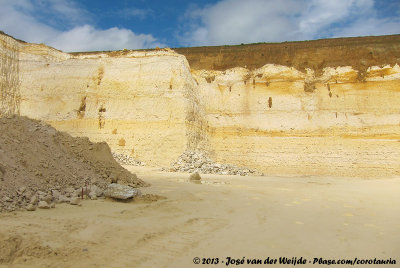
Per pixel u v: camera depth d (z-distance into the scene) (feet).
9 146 28.71
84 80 104.78
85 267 13.14
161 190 37.24
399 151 85.15
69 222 19.22
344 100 97.04
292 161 90.38
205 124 103.71
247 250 16.07
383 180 62.03
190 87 98.73
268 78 104.78
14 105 108.88
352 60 100.78
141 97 96.68
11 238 14.35
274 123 98.89
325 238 18.35
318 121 95.86
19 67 114.52
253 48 113.19
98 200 28.45
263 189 42.45
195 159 82.48
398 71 95.04
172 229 19.69
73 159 36.22
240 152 97.60
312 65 104.12
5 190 23.41
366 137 90.17
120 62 104.17
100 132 96.37
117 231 18.24
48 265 12.99
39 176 28.35
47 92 108.27
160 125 91.71
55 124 101.45
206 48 119.75
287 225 21.47
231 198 33.27
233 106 105.81
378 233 19.56
